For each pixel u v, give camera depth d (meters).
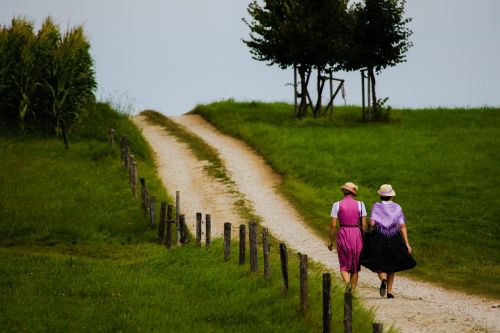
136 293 54.41
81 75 140.25
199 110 196.38
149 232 87.81
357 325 43.41
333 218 53.88
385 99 174.38
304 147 138.12
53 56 138.12
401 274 69.31
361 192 107.12
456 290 61.81
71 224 90.06
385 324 45.19
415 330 45.28
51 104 137.75
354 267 53.38
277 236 86.56
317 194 108.31
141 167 122.25
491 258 75.25
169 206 80.50
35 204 97.62
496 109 193.00
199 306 50.75
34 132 136.75
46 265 66.69
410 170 120.19
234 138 157.12
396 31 169.62
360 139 145.50
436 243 81.00
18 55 138.50
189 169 128.00
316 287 53.94
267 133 151.75
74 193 103.31
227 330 44.16
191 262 67.81
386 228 54.62
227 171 125.88
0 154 122.25
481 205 98.50
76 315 47.00
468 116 180.00
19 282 57.56
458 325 47.03
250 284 54.78
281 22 168.38
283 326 44.28
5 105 136.62
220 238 78.25
